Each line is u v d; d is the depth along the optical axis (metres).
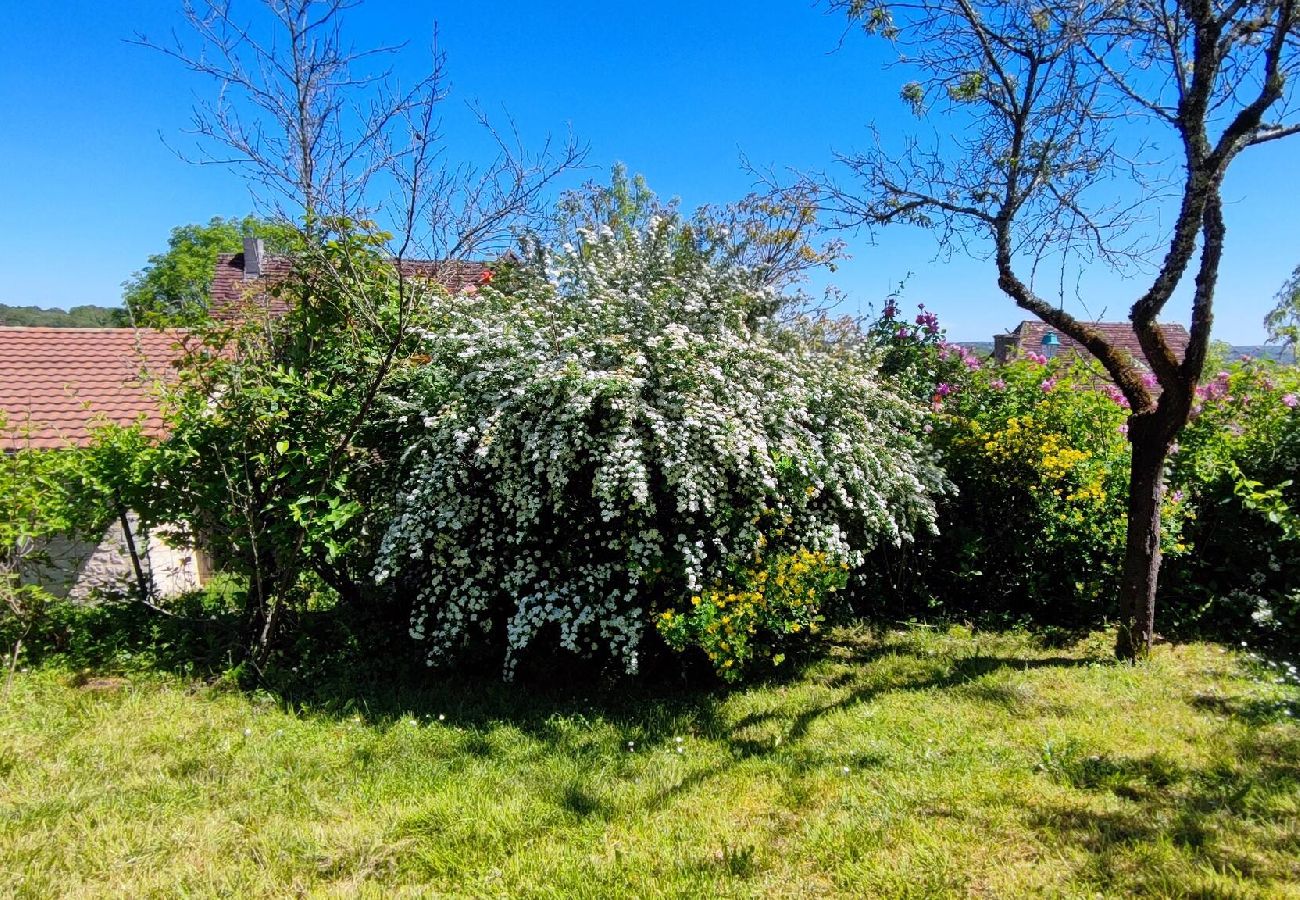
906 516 5.28
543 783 3.33
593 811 3.09
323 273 4.68
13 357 9.99
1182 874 2.54
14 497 4.80
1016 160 4.54
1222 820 2.87
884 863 2.68
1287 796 3.01
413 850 2.85
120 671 4.77
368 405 4.42
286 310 5.11
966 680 4.50
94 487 4.93
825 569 4.47
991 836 2.82
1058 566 5.65
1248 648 5.06
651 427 4.15
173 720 4.03
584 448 4.18
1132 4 4.24
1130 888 2.50
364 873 2.72
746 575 4.31
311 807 3.16
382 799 3.21
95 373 9.75
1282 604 5.20
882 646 5.30
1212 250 4.09
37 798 3.21
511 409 4.31
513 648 4.25
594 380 4.00
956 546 5.92
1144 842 2.74
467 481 4.40
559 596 4.36
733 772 3.41
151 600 5.39
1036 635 5.40
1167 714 3.87
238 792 3.29
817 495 4.73
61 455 5.19
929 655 5.05
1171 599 5.59
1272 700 4.00
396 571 4.73
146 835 2.94
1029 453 5.64
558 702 4.38
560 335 4.58
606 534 4.51
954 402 6.65
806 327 6.02
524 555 4.50
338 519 4.44
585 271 5.14
